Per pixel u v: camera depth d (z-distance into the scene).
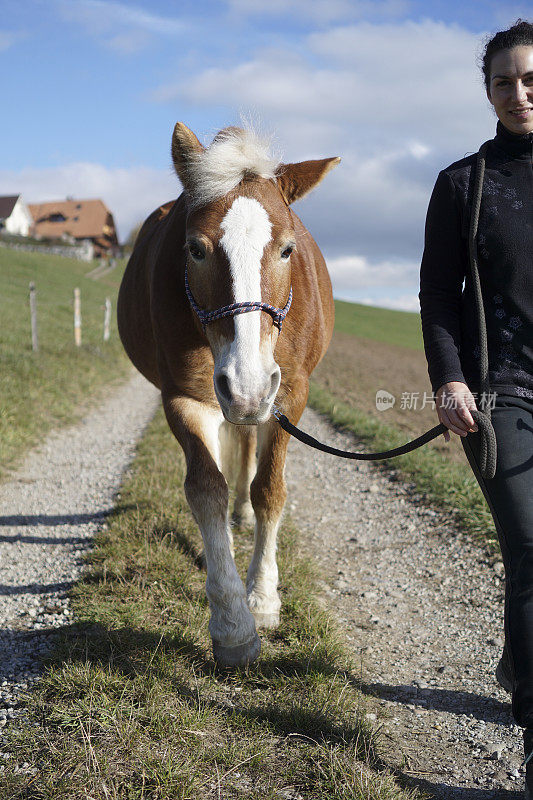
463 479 5.66
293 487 6.07
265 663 2.70
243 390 2.16
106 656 2.64
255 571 3.17
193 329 2.77
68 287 32.59
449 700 2.64
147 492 4.88
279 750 2.15
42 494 5.51
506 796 2.06
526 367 1.95
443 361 1.94
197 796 1.92
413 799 1.95
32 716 2.29
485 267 1.96
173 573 3.46
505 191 1.94
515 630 1.81
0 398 8.12
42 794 1.90
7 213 66.81
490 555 4.25
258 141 2.55
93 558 3.76
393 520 5.13
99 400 10.57
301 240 3.26
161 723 2.19
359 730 2.24
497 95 1.94
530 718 1.76
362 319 45.38
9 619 3.17
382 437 8.15
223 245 2.31
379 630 3.27
